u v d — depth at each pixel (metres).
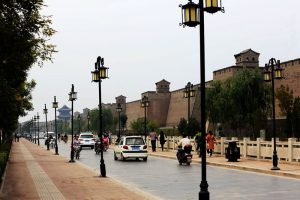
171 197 14.86
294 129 47.25
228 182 18.56
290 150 25.55
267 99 56.44
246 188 16.55
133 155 33.44
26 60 14.02
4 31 12.65
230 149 28.39
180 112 100.88
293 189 16.02
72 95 33.50
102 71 22.52
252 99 56.03
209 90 65.31
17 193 15.27
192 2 10.94
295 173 20.31
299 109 47.81
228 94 57.97
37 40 14.14
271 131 55.75
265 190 15.88
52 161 33.56
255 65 81.62
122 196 14.40
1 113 16.41
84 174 22.64
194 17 10.93
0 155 22.70
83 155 42.34
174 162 31.83
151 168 26.78
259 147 28.86
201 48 10.73
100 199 13.75
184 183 18.91
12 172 23.86
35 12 13.69
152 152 43.38
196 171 24.42
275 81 64.38
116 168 27.06
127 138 34.00
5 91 15.05
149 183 19.06
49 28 14.62
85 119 151.88
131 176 22.16
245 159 29.81
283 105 54.34
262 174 21.77
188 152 29.23
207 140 33.44
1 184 17.20
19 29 13.30
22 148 61.69
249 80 56.56
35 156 41.03
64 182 18.81
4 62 13.52
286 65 62.22
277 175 21.14
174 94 106.94
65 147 65.31
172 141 46.12
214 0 10.58
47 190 16.06
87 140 58.25
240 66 74.88
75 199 13.77
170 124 107.12
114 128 117.25
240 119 56.47
